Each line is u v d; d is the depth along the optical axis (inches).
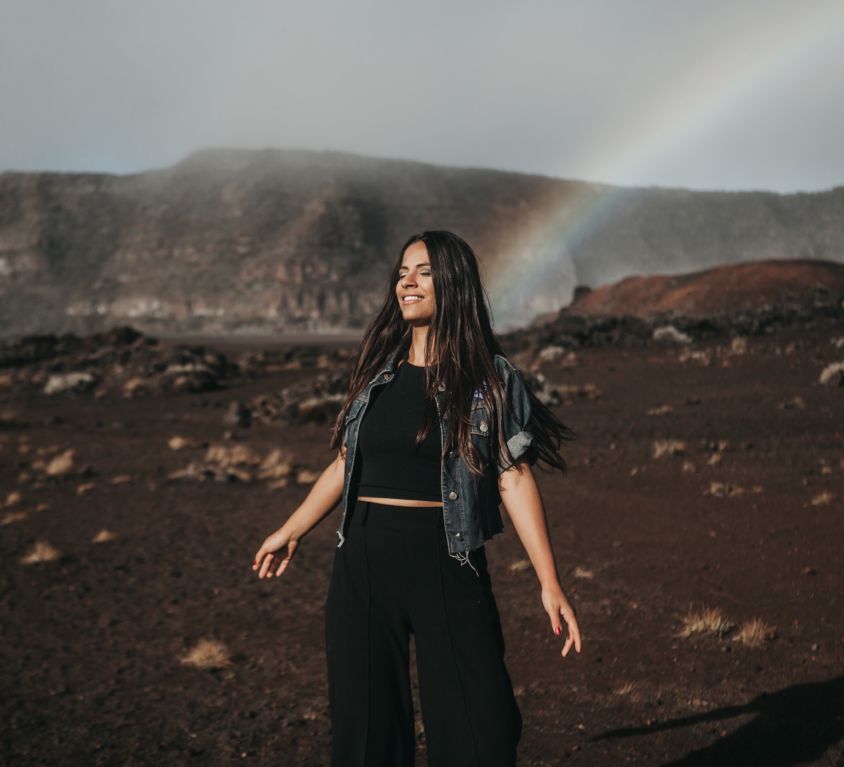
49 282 7032.5
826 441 548.4
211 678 212.2
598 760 155.0
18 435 807.1
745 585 269.3
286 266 6628.9
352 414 106.7
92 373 1318.9
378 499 103.0
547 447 108.5
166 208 7667.3
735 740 159.5
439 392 101.9
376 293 6540.4
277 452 610.2
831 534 325.1
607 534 349.4
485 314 106.7
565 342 1299.2
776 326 1262.3
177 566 333.4
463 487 101.0
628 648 217.8
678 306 2144.4
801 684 186.4
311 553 344.2
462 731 97.3
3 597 293.0
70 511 453.4
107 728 182.2
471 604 100.7
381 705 100.3
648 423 680.4
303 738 173.8
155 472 579.2
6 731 181.5
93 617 269.3
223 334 5890.8
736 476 454.6
